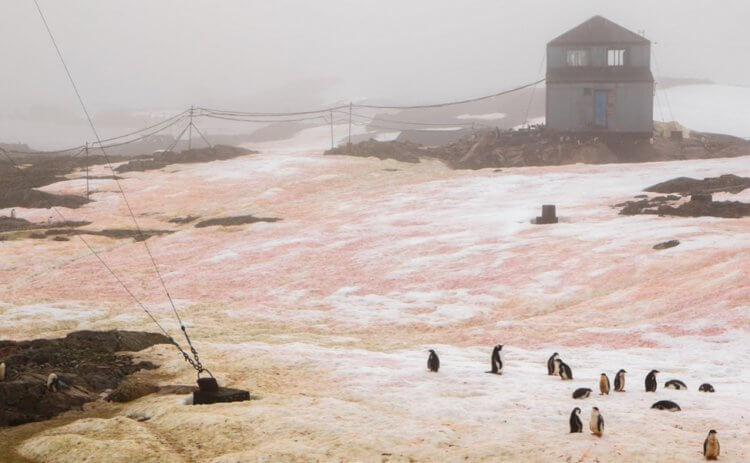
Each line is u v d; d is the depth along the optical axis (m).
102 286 109.31
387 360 66.69
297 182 181.62
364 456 39.72
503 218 135.38
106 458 41.03
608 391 52.69
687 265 96.75
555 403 49.84
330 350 72.38
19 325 88.69
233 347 72.62
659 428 43.31
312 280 107.31
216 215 155.50
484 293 96.56
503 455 39.19
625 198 144.12
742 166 169.00
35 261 124.38
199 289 105.94
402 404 50.62
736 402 50.28
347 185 178.88
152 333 77.75
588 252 107.81
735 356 68.00
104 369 62.00
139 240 138.12
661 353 70.56
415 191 167.50
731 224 114.81
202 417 47.09
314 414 47.50
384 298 97.25
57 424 49.34
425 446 40.97
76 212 160.75
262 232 138.12
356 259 116.19
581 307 87.94
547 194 154.12
